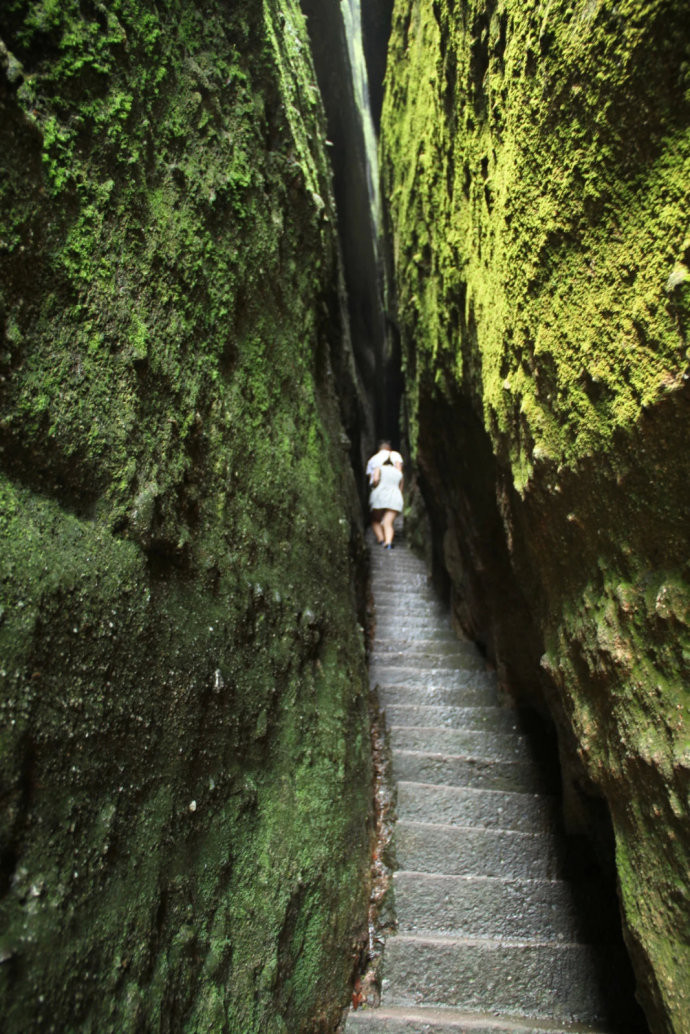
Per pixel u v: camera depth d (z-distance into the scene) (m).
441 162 2.96
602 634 1.39
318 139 3.79
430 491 5.39
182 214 1.70
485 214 2.03
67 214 1.27
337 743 2.24
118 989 1.09
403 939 2.32
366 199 9.26
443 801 3.03
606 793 1.50
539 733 3.58
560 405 1.41
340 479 3.09
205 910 1.41
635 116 1.03
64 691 1.10
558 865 2.71
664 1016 1.25
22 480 1.15
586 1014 2.14
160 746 1.34
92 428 1.28
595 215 1.19
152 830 1.27
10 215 1.13
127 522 1.33
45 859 1.01
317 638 2.26
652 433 1.09
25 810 0.99
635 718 1.29
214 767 1.55
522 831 2.89
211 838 1.49
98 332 1.32
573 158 1.23
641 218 1.05
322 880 1.94
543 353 1.45
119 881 1.16
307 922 1.81
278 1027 1.55
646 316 1.05
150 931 1.20
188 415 1.63
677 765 1.12
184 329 1.65
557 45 1.23
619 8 1.02
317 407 2.79
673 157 0.97
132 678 1.28
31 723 1.02
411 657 4.60
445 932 2.42
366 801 2.53
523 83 1.44
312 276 2.79
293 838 1.81
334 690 2.35
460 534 4.39
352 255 8.45
